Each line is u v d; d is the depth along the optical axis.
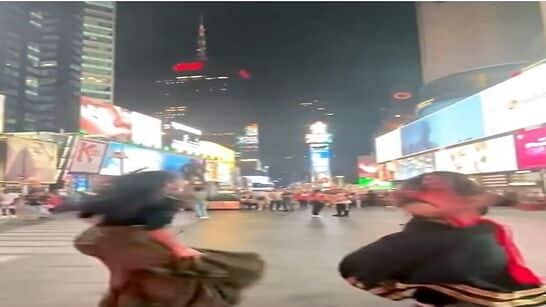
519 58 55.94
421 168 43.44
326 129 74.50
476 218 2.02
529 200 19.66
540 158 25.28
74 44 128.50
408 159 47.12
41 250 9.05
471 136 33.91
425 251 1.93
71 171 38.12
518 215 16.69
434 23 64.38
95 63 134.00
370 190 31.59
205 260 2.42
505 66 49.88
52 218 20.05
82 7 133.00
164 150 53.22
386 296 2.10
